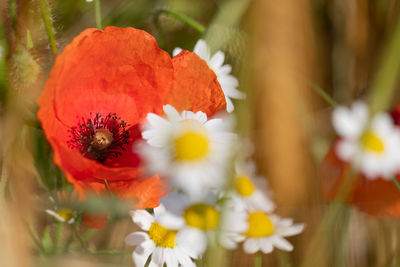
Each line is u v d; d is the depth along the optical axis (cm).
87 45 27
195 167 28
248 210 33
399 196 34
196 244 29
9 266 23
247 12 27
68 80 27
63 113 28
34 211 27
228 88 34
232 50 32
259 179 34
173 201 30
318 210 34
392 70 27
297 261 34
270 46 33
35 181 29
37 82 28
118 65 28
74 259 27
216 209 30
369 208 34
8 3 28
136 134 29
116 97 29
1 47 28
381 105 28
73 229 29
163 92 29
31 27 28
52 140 26
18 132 25
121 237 32
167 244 29
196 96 29
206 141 28
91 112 29
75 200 27
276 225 32
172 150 28
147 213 30
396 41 26
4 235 23
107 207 27
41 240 29
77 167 26
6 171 24
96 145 29
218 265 27
